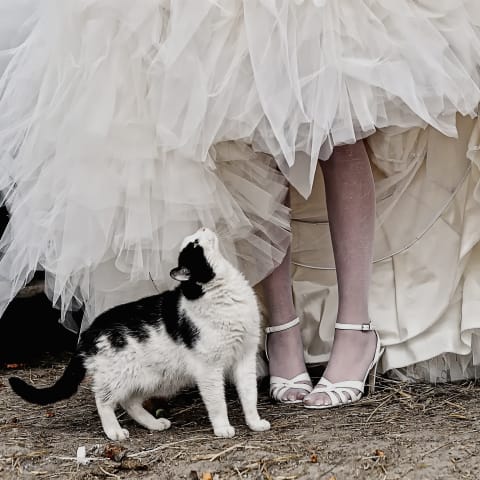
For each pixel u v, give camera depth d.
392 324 2.77
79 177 2.23
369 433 2.20
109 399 2.24
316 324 2.85
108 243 2.32
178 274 2.17
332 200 2.59
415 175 2.82
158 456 2.07
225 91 2.18
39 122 2.30
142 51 2.19
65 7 2.20
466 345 2.67
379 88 2.22
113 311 2.29
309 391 2.61
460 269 2.72
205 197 2.28
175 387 2.32
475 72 2.34
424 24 2.23
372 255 2.64
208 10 2.15
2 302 2.58
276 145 2.23
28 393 2.29
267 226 2.52
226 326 2.19
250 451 2.07
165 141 2.20
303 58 2.18
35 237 2.41
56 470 2.02
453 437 2.13
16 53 2.42
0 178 2.47
